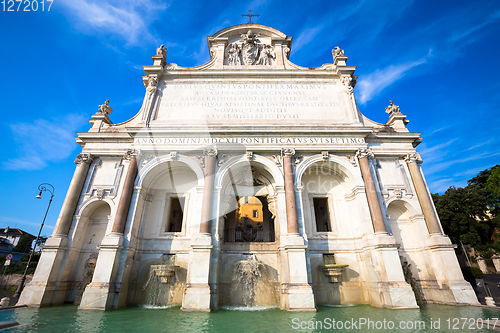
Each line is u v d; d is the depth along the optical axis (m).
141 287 15.54
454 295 14.02
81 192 16.86
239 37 22.25
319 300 15.59
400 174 17.67
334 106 18.83
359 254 16.34
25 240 51.09
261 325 9.45
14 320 9.80
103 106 19.81
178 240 16.69
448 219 35.25
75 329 8.56
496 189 35.19
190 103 18.77
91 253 16.39
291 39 21.41
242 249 16.61
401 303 13.20
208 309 12.51
